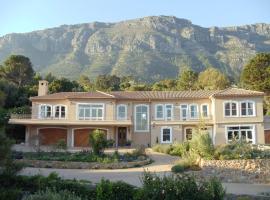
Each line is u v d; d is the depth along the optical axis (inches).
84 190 705.6
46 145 1939.0
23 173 1011.9
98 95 2012.8
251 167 1094.4
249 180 1082.7
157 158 1467.8
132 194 641.6
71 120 1967.3
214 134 1946.4
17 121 1930.4
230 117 1948.8
